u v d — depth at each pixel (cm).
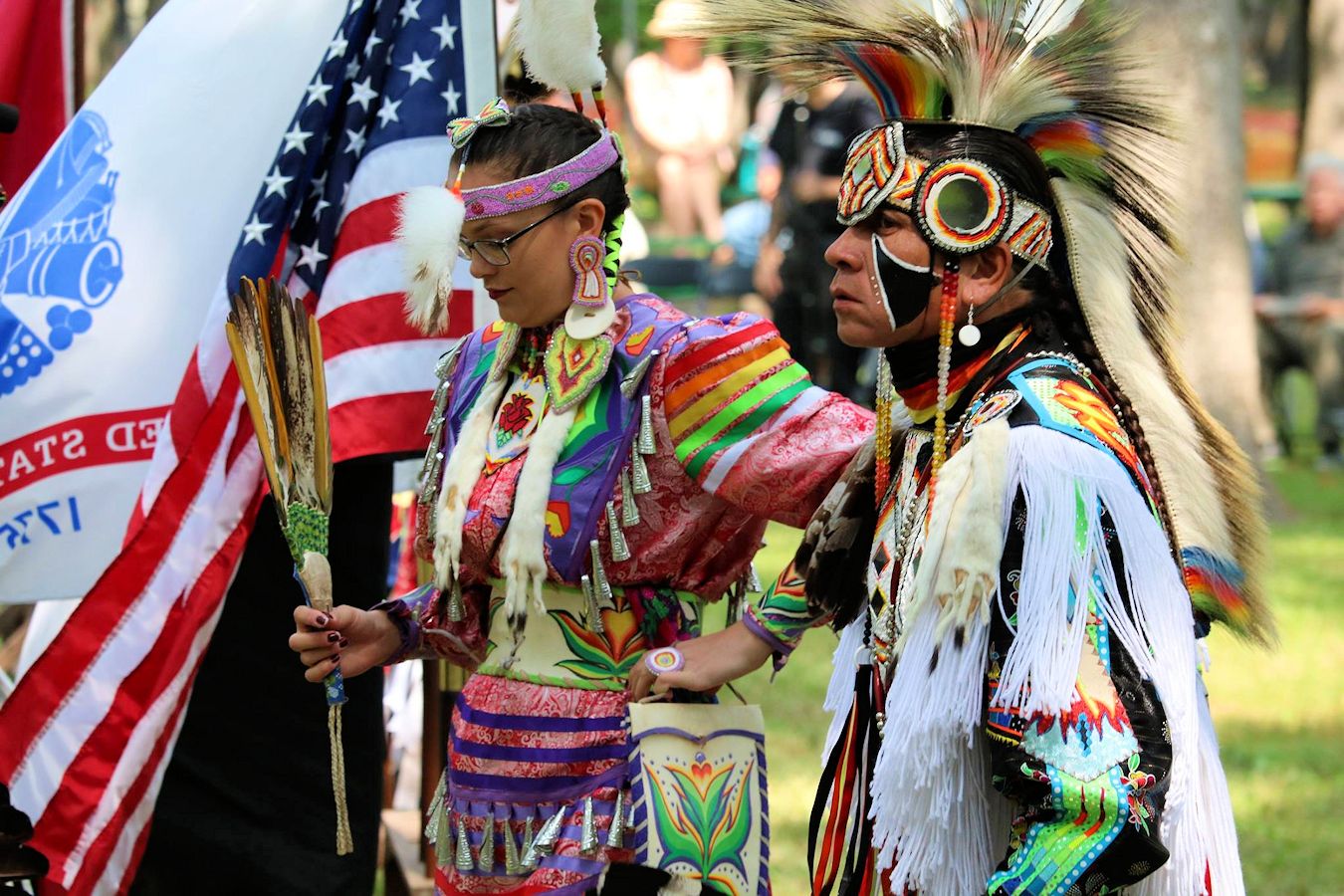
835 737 471
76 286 661
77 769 623
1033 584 399
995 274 434
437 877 548
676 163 3170
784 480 508
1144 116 441
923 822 412
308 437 528
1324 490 2295
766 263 2130
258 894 675
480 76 676
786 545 1727
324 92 657
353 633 543
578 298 518
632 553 520
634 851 512
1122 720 393
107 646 626
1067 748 390
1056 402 418
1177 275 452
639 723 507
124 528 659
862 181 438
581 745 518
